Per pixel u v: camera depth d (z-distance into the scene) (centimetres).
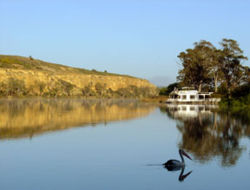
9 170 1853
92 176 1744
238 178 1706
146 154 2262
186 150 2403
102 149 2439
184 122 4347
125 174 1775
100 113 5891
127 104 9888
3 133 3197
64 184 1605
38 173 1798
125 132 3353
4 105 7900
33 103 9262
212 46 10300
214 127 3775
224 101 8838
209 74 10662
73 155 2227
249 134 3209
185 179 1688
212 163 2012
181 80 11238
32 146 2541
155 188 1552
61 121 4375
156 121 4500
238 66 10162
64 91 18262
